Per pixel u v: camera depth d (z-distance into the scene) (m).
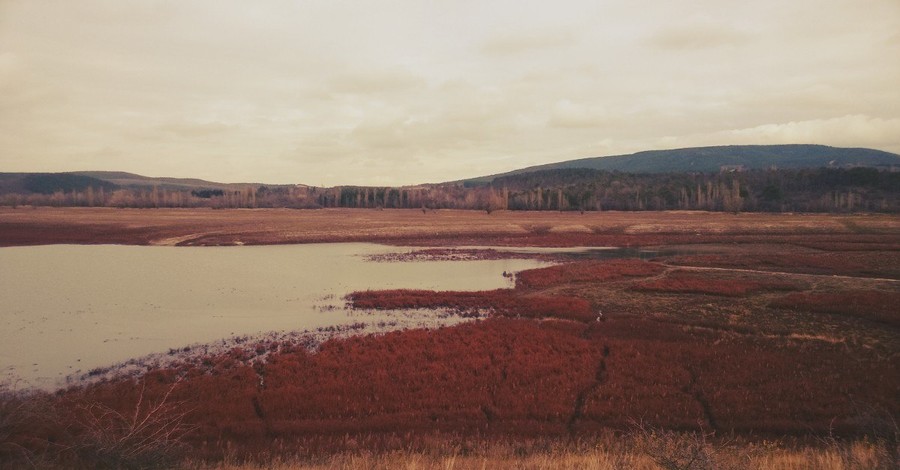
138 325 26.16
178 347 22.09
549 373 18.23
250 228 88.19
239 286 38.47
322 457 11.08
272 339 23.53
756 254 56.16
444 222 107.19
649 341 22.25
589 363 19.20
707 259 51.75
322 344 22.16
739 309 28.67
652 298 32.72
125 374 18.45
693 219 109.25
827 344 21.27
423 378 17.75
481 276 45.00
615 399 15.84
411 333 23.75
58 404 14.92
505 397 16.09
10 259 53.09
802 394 15.71
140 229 82.88
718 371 18.05
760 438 12.98
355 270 48.41
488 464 9.85
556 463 9.65
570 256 60.31
